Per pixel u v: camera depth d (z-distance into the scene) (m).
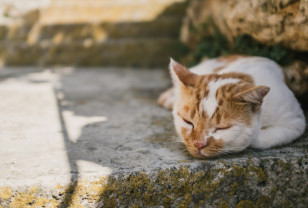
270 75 0.56
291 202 0.48
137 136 0.57
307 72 0.63
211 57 0.87
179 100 0.53
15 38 1.42
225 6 0.76
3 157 0.49
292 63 0.64
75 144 0.53
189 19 1.14
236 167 0.47
